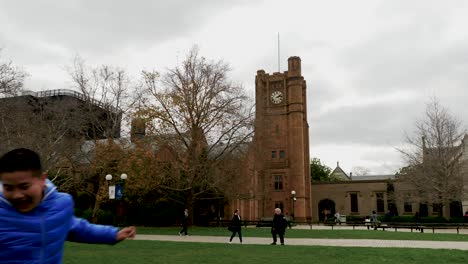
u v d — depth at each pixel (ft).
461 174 147.95
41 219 7.70
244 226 133.18
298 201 199.41
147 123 109.60
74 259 41.14
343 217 188.14
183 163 110.93
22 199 7.50
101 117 139.85
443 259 42.29
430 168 146.20
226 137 111.34
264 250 51.44
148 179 106.93
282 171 206.59
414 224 104.83
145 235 84.53
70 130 119.96
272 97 219.20
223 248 53.93
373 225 120.37
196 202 135.23
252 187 126.62
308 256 44.83
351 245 61.21
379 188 211.82
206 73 112.37
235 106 111.04
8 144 87.66
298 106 210.38
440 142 148.05
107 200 118.01
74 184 121.39
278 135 212.43
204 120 110.01
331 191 221.05
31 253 7.54
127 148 116.37
